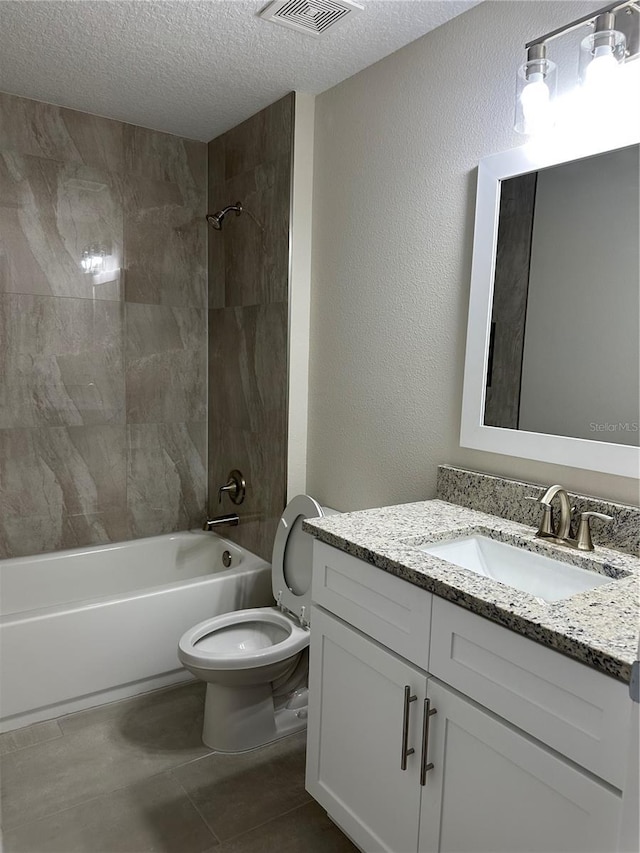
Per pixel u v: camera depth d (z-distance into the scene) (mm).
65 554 2795
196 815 1825
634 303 1453
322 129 2471
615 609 1123
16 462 2705
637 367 1453
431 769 1328
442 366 1993
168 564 3059
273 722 2197
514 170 1703
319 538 1644
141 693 2473
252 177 2740
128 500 3025
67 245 2725
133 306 2939
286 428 2625
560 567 1464
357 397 2363
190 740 2182
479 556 1663
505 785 1163
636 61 1423
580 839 1029
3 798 1874
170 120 2785
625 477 1499
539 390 1680
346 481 2447
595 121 1512
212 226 3006
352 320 2367
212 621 2238
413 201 2068
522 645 1110
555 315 1628
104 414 2912
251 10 1845
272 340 2676
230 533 3082
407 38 2016
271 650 2033
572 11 1560
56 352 2750
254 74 2299
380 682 1466
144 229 2930
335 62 2193
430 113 1986
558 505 1623
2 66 2260
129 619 2398
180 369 3119
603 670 976
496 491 1778
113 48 2102
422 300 2055
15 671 2186
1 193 2547
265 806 1871
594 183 1524
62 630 2260
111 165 2801
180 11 1852
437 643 1295
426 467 2076
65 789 1920
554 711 1061
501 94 1761
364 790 1541
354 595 1547
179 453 3168
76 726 2246
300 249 2551
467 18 1845
